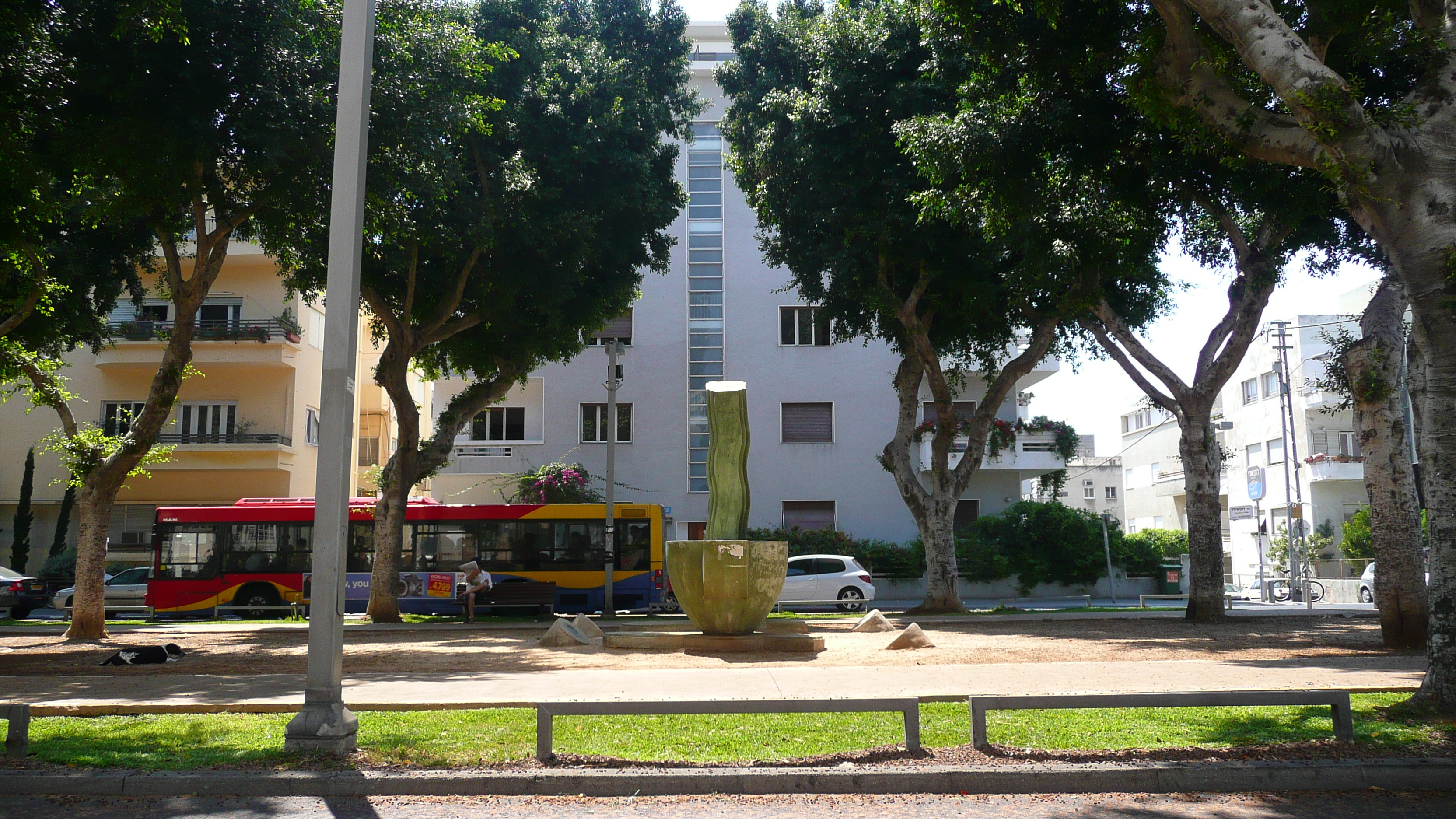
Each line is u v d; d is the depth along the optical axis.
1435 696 7.66
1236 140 9.37
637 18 23.47
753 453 35.62
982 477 36.28
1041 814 5.67
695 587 14.65
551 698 9.14
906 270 22.75
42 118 12.93
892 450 23.80
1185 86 9.60
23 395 34.16
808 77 21.80
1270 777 6.18
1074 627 18.55
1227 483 47.88
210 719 8.48
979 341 25.52
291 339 33.47
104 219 16.56
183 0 13.13
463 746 7.03
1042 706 6.73
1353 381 14.30
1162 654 13.15
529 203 20.52
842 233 21.69
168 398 17.31
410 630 19.44
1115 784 6.18
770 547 14.70
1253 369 45.19
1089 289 17.25
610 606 23.19
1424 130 7.98
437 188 17.22
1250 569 44.56
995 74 14.21
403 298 22.58
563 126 20.83
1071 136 14.27
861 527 35.31
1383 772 6.18
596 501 33.34
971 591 33.91
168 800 6.13
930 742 7.09
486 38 20.78
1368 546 35.88
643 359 35.91
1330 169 8.10
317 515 7.15
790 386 35.97
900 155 20.00
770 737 7.41
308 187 15.31
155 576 24.86
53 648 15.75
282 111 14.35
